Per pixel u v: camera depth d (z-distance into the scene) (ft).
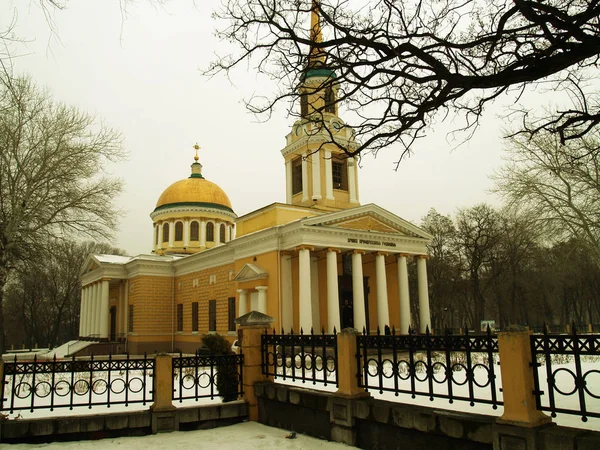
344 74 23.40
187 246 155.53
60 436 28.81
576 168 73.67
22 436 28.25
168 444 27.58
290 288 92.43
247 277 96.94
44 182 86.43
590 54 18.86
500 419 19.02
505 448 18.61
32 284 184.75
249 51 24.22
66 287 203.41
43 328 224.12
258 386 33.88
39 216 87.40
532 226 82.74
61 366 30.30
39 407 29.30
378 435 24.45
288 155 116.67
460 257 156.97
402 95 26.09
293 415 30.40
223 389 34.63
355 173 113.29
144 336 128.77
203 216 158.81
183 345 127.03
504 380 19.16
